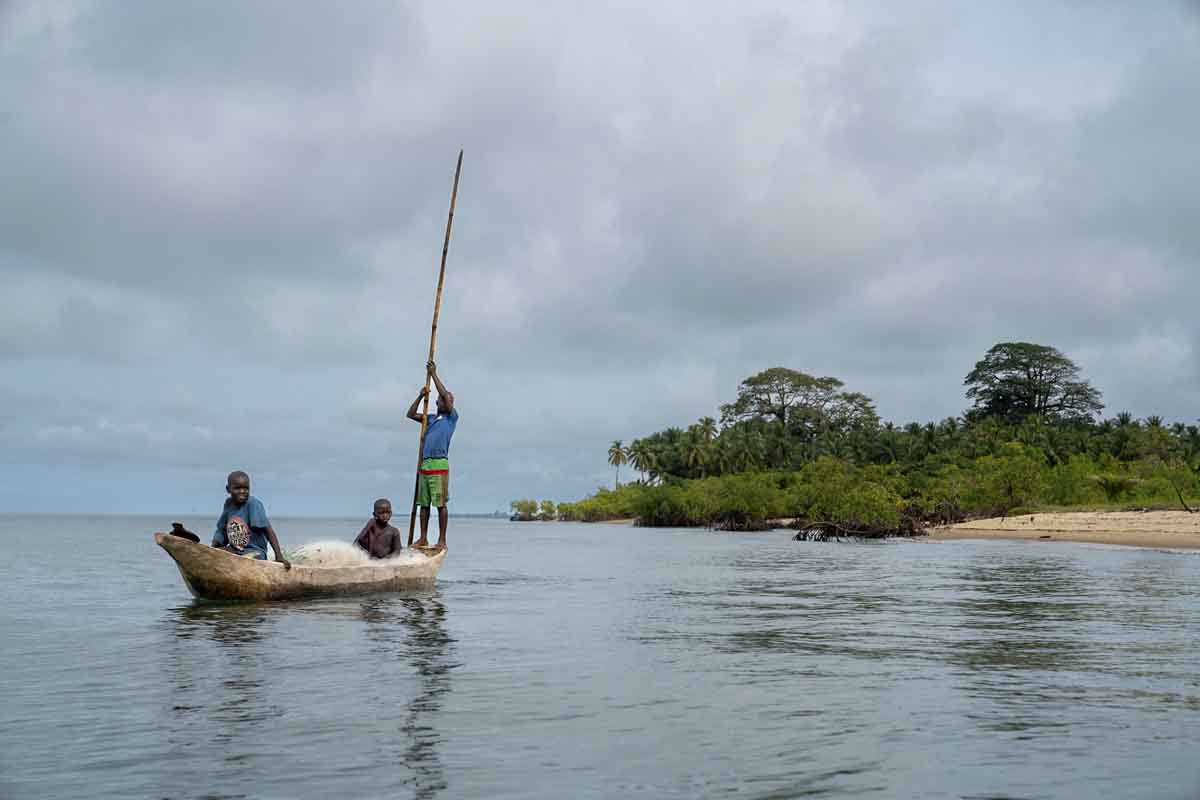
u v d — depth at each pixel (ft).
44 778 13.51
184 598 40.98
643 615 35.70
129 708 18.02
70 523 421.18
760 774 13.82
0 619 32.76
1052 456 269.44
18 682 20.65
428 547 48.29
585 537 194.80
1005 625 32.73
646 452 392.88
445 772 13.87
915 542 138.62
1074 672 22.58
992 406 398.83
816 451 340.18
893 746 15.43
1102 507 192.75
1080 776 13.75
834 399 408.67
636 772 13.91
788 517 246.47
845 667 23.26
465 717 17.40
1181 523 147.33
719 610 37.99
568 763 14.37
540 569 69.87
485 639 28.09
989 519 186.09
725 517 246.06
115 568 65.41
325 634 28.86
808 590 49.14
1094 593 47.34
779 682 21.12
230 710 17.88
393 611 35.86
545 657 24.59
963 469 253.85
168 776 13.62
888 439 304.50
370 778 13.55
